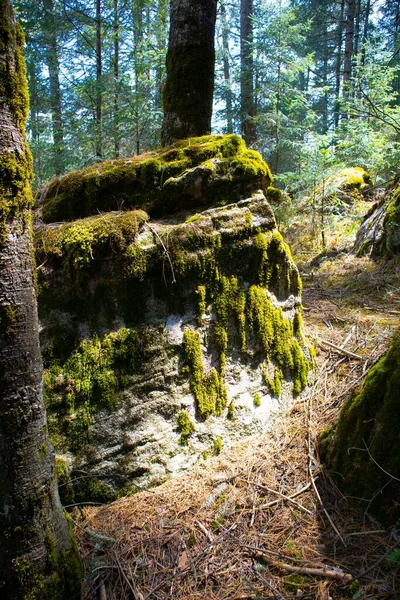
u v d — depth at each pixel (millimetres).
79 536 2180
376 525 2135
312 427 2885
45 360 2461
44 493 1646
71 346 2512
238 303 2910
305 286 5469
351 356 3529
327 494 2373
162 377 2652
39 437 1606
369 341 3717
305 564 1966
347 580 1854
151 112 6410
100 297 2566
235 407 2893
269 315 3057
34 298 1578
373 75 7781
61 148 7320
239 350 2939
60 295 2527
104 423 2496
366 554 1982
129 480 2508
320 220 7297
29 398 1546
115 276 2574
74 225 2621
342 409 2537
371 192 8102
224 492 2447
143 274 2613
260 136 8305
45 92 9242
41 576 1664
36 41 7910
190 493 2463
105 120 7359
